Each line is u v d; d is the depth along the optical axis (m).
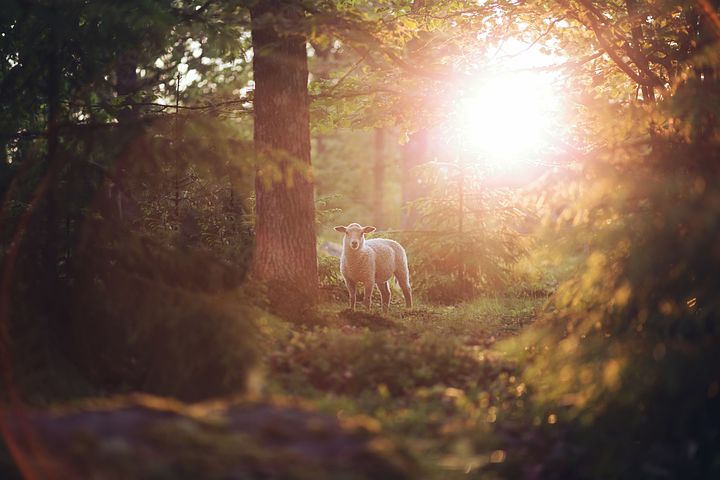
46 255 6.93
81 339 6.73
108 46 9.34
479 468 5.24
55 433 3.70
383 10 11.76
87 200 7.32
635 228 5.80
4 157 8.00
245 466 3.60
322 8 9.86
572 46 13.18
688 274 5.50
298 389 6.51
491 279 15.07
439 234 15.59
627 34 11.66
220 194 12.77
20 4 8.26
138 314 6.55
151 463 3.49
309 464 3.67
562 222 6.47
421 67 11.56
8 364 6.12
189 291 6.83
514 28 12.91
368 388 6.73
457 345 7.87
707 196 5.29
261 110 9.98
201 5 10.73
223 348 6.22
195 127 7.10
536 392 6.42
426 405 6.20
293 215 9.95
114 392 6.50
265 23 9.05
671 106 6.35
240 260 11.98
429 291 15.41
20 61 8.51
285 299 9.35
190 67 12.86
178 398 6.19
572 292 6.60
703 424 5.14
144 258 6.89
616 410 5.55
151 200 12.16
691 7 9.22
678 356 5.14
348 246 12.36
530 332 6.76
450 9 12.29
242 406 4.28
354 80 12.03
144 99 11.70
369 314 10.22
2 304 6.56
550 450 5.64
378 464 3.79
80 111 9.12
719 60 6.95
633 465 5.25
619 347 5.68
